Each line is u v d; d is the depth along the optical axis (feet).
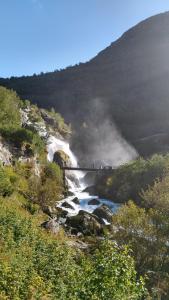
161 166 228.43
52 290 67.82
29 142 255.09
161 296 87.61
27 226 105.19
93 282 47.34
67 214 187.32
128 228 98.99
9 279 59.57
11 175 186.29
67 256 88.74
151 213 100.63
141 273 93.61
